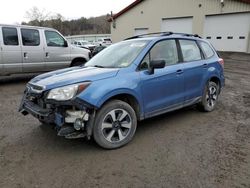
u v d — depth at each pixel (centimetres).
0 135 409
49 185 275
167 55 444
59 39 922
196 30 2080
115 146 361
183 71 456
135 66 390
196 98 501
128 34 2675
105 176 293
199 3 2016
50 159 330
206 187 271
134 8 2553
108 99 356
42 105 350
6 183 278
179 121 479
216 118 498
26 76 1023
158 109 423
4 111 542
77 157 336
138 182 281
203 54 525
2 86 830
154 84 405
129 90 369
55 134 412
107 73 362
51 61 902
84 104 324
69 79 342
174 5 2205
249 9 1728
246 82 906
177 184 277
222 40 1928
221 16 1903
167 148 363
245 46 1806
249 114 524
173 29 2267
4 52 792
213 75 531
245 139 395
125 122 373
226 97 678
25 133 417
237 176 292
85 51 1003
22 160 327
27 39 839
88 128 338
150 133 419
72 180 284
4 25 789
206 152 350
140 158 334
